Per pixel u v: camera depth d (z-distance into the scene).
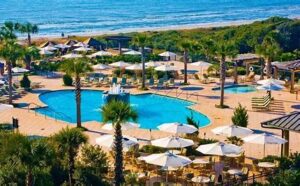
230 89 66.75
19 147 28.11
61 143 31.06
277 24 114.38
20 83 64.88
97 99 62.78
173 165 32.12
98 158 33.66
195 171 35.91
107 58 83.69
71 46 94.62
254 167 36.00
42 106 57.25
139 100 61.72
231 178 33.97
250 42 110.06
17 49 57.41
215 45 57.22
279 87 57.09
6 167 28.61
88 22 199.12
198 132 43.31
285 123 37.22
